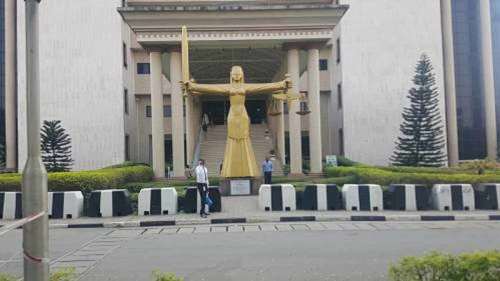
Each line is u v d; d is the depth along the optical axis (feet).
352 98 110.42
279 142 93.35
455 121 119.55
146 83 126.52
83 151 109.91
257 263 27.04
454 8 134.51
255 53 91.09
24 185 15.44
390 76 110.83
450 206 50.93
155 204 50.85
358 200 51.06
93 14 111.55
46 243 15.40
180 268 26.18
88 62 111.04
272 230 40.40
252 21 80.28
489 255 14.51
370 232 38.55
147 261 28.37
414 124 103.30
